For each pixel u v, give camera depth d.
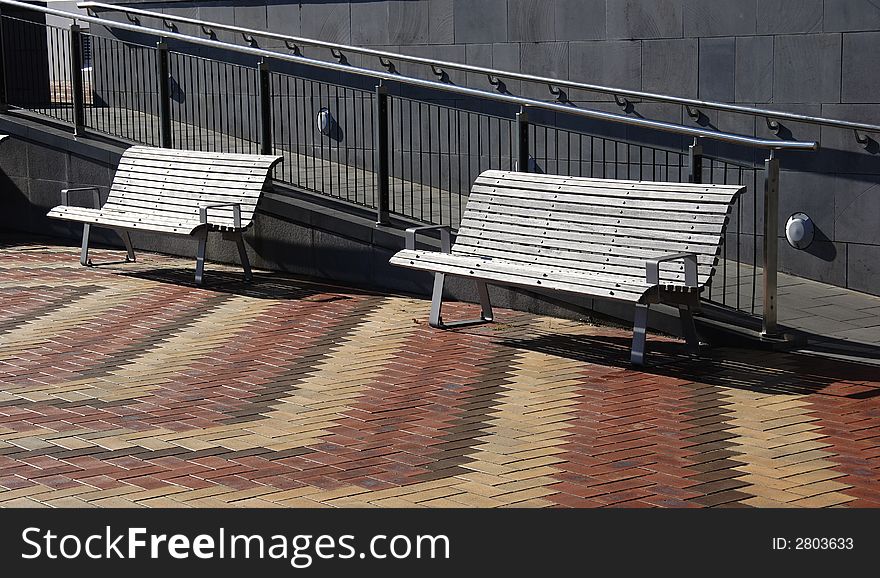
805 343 16.53
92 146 25.09
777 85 20.47
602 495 10.73
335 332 17.50
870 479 11.09
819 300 19.14
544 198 17.33
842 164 19.92
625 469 11.41
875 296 19.67
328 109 24.84
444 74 25.11
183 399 13.95
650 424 12.88
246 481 11.13
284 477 11.24
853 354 15.98
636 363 15.34
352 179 25.11
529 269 16.34
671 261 15.73
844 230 20.03
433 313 17.73
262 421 13.07
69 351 16.34
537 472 11.34
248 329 17.70
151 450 12.05
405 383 14.63
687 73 21.55
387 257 20.70
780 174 20.75
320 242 21.70
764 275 16.16
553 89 23.45
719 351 16.20
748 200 21.11
